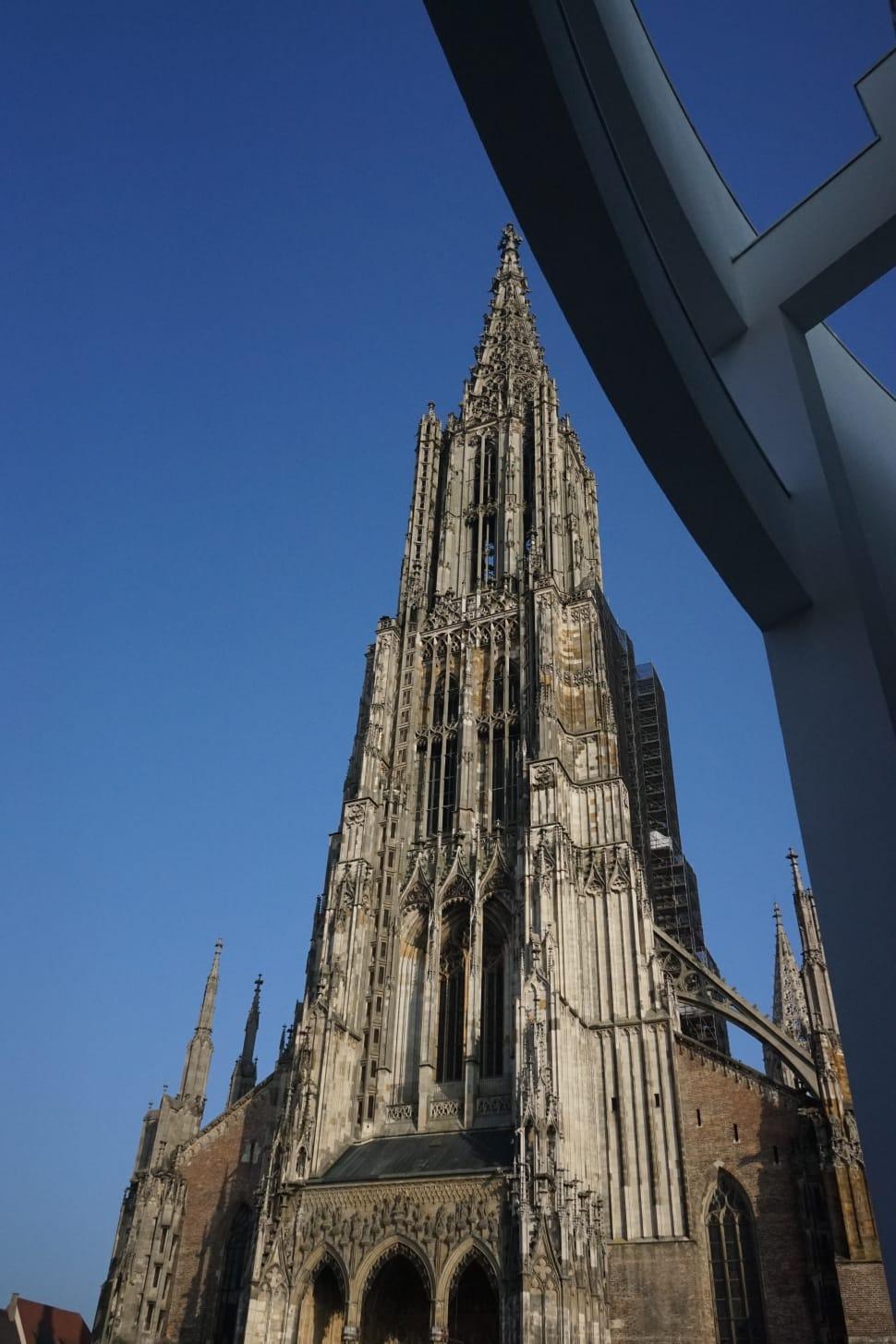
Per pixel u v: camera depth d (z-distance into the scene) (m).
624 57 15.87
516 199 14.43
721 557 17.61
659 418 16.12
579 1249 51.06
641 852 92.50
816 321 18.50
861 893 15.20
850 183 17.62
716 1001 65.38
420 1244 51.75
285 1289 53.38
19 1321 96.81
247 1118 69.19
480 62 13.00
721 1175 57.59
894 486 21.30
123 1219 69.06
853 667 16.48
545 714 72.56
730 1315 53.62
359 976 66.56
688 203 17.45
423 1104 61.09
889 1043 14.24
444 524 93.50
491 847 69.62
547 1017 56.81
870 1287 49.41
